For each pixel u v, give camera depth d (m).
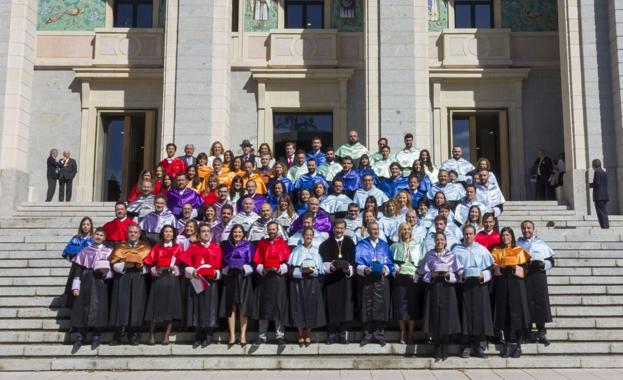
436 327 8.41
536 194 17.41
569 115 16.00
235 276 8.87
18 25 16.45
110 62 18.42
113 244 9.23
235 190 11.34
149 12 19.23
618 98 15.58
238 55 18.53
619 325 9.23
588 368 8.31
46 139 18.48
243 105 18.44
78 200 18.11
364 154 12.05
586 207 15.33
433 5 18.98
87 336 9.08
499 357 8.54
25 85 16.48
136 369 8.37
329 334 8.93
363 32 18.44
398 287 8.84
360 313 8.80
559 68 18.50
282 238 9.03
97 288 8.78
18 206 15.45
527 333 8.83
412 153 13.20
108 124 18.92
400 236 9.19
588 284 10.33
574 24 16.23
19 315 9.56
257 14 18.84
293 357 8.63
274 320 8.83
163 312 8.69
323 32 18.50
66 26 18.91
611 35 15.97
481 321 8.41
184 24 16.61
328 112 18.73
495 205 11.87
